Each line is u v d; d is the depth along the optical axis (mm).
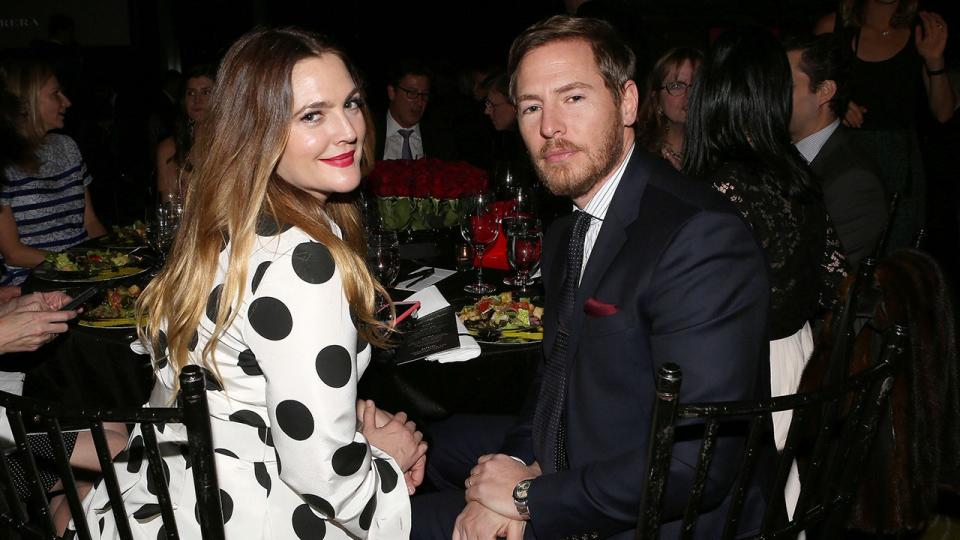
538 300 2043
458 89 4699
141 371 1878
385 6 8227
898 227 3045
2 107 2994
